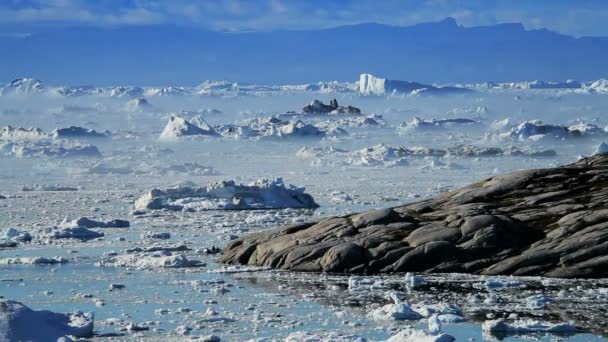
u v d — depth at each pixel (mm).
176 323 37156
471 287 44406
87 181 153625
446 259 49281
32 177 165000
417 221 53219
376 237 51000
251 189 98500
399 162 198000
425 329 35438
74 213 93875
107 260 54688
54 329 33906
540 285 44875
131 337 34531
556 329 35219
